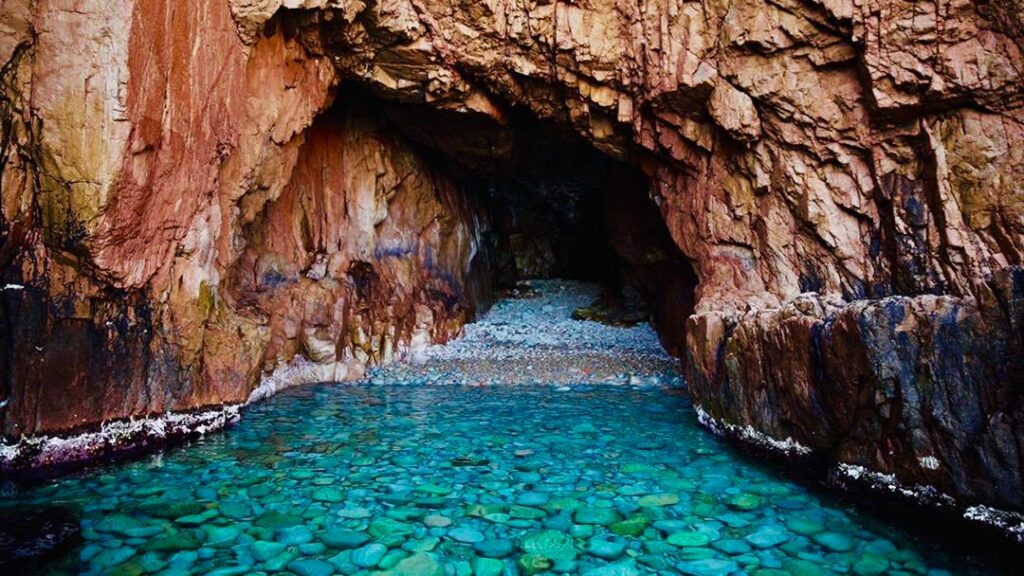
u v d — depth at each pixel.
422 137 13.58
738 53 8.28
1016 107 6.11
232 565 4.17
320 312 11.47
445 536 4.71
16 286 5.55
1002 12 6.12
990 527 4.39
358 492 5.61
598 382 11.58
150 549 4.35
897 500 5.09
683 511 5.30
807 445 6.16
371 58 10.14
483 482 5.96
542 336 15.16
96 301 6.14
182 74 6.74
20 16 5.47
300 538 4.61
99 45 5.64
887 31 6.80
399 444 7.28
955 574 4.20
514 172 17.23
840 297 6.94
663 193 10.48
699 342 8.28
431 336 13.84
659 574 4.18
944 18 6.45
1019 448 4.24
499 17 9.90
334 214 12.52
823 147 7.69
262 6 7.94
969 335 4.56
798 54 7.80
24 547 4.20
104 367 6.24
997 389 4.38
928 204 6.64
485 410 9.27
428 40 9.97
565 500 5.51
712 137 9.20
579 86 10.14
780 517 5.18
